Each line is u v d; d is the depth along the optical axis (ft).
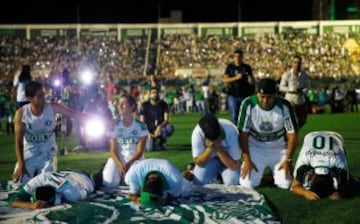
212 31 152.56
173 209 20.12
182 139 48.44
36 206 20.57
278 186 24.86
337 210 20.63
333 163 22.29
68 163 33.81
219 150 23.75
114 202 21.36
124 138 25.11
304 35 149.18
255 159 25.05
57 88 43.60
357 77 118.62
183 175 24.79
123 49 147.54
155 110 39.65
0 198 22.48
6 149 42.55
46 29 152.56
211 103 94.32
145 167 21.22
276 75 130.62
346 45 143.54
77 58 143.54
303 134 50.67
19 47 148.05
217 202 21.39
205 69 137.08
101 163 33.76
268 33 151.12
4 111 69.82
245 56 141.90
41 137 25.14
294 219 19.57
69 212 19.85
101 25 152.56
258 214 19.48
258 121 24.52
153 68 140.15
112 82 49.78
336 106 91.91
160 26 152.66
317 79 118.83
